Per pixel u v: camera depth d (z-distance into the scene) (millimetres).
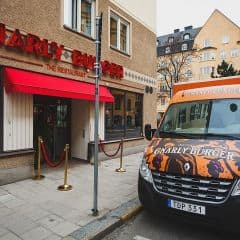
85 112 10711
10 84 7289
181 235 4926
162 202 4746
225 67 38906
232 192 4160
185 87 7262
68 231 4809
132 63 13742
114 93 12555
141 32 14602
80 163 10453
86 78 10336
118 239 4816
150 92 15609
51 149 10391
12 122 7629
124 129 13289
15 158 7656
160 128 6020
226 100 5680
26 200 6258
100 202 6230
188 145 4957
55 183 7609
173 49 44000
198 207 4387
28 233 4723
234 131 5066
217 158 4438
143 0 14797
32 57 8156
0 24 7188
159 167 4824
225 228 4250
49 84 8344
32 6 8203
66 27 9469
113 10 12266
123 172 9188
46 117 10148
